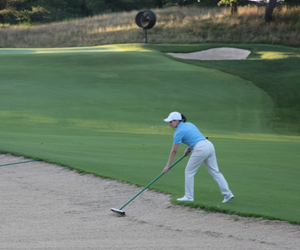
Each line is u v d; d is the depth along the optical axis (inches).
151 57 3595.0
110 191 704.4
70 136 1461.6
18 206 612.4
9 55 3444.9
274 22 4886.8
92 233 486.3
